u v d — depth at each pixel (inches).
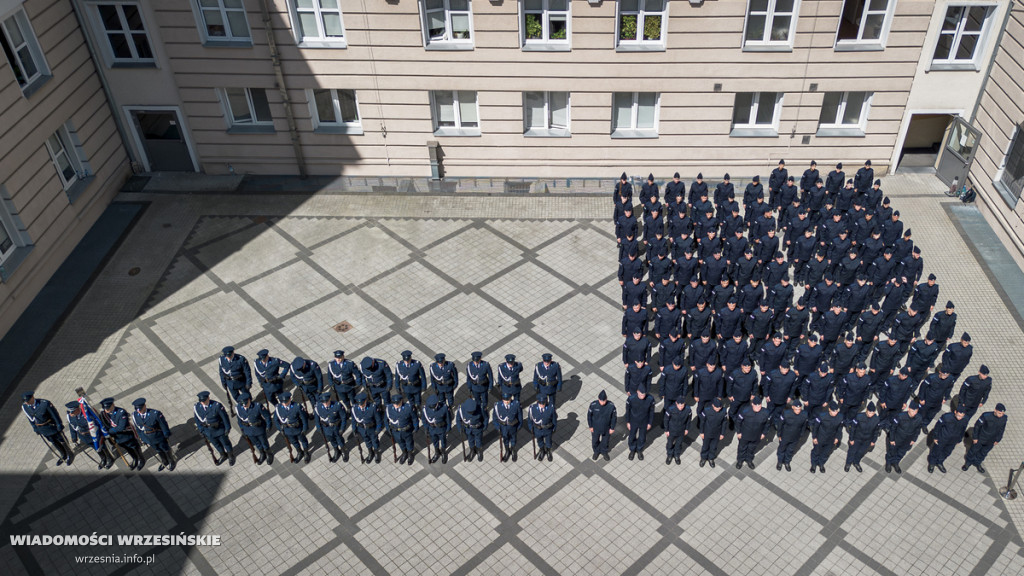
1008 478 689.6
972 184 997.2
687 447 725.3
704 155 1044.5
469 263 940.0
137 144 1071.0
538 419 689.0
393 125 1028.5
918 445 723.4
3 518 679.1
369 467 714.2
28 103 875.4
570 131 1029.8
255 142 1055.0
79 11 958.4
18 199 861.8
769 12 933.8
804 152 1040.2
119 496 694.5
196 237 986.7
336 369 730.2
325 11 954.7
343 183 1074.1
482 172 1068.5
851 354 751.1
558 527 658.8
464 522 665.0
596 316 861.8
